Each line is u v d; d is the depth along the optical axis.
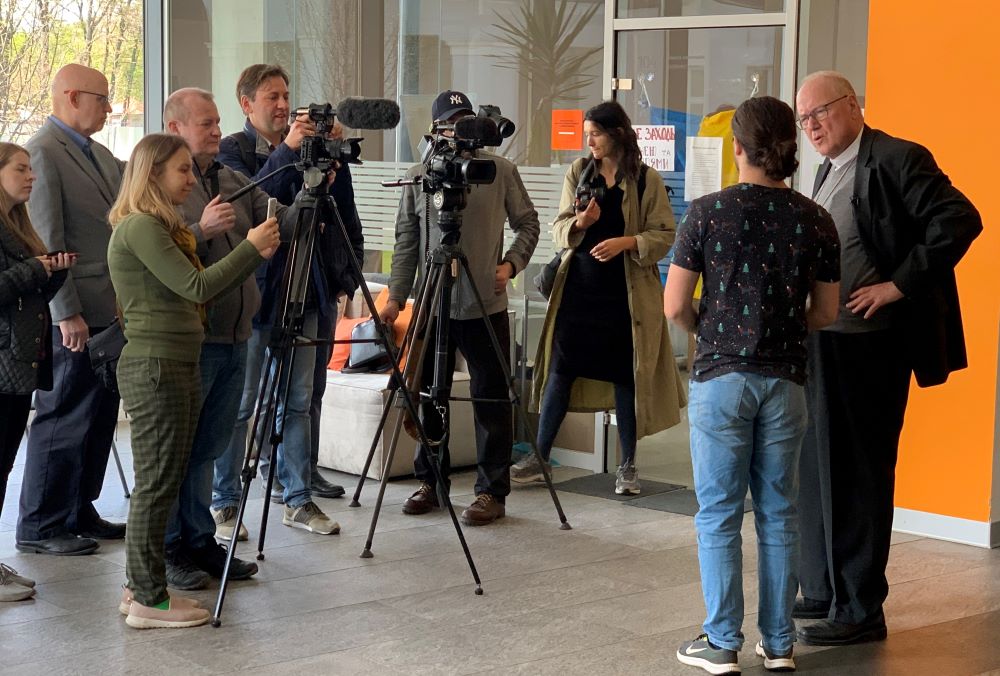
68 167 4.54
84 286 4.57
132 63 7.08
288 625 3.85
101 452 4.80
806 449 3.91
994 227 4.77
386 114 4.15
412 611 4.00
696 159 5.80
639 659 3.59
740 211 3.31
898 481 5.10
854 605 3.80
